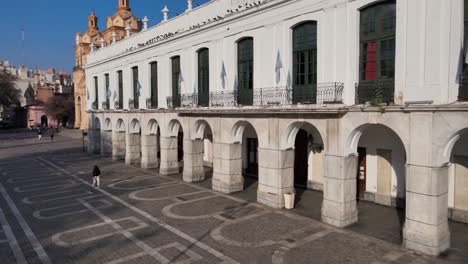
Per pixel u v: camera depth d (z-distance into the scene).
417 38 11.00
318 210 14.82
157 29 24.44
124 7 47.69
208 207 15.44
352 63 12.80
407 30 11.23
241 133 18.03
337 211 12.78
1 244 11.62
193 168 20.70
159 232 12.47
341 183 12.65
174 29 22.72
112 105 30.52
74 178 22.38
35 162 30.08
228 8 18.28
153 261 10.21
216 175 18.61
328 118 12.93
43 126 76.50
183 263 10.06
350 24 12.76
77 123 60.16
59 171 25.17
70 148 41.06
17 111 79.81
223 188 18.09
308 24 14.55
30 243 11.66
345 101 12.99
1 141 51.12
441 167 10.40
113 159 30.03
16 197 17.64
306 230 12.48
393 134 14.95
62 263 10.17
